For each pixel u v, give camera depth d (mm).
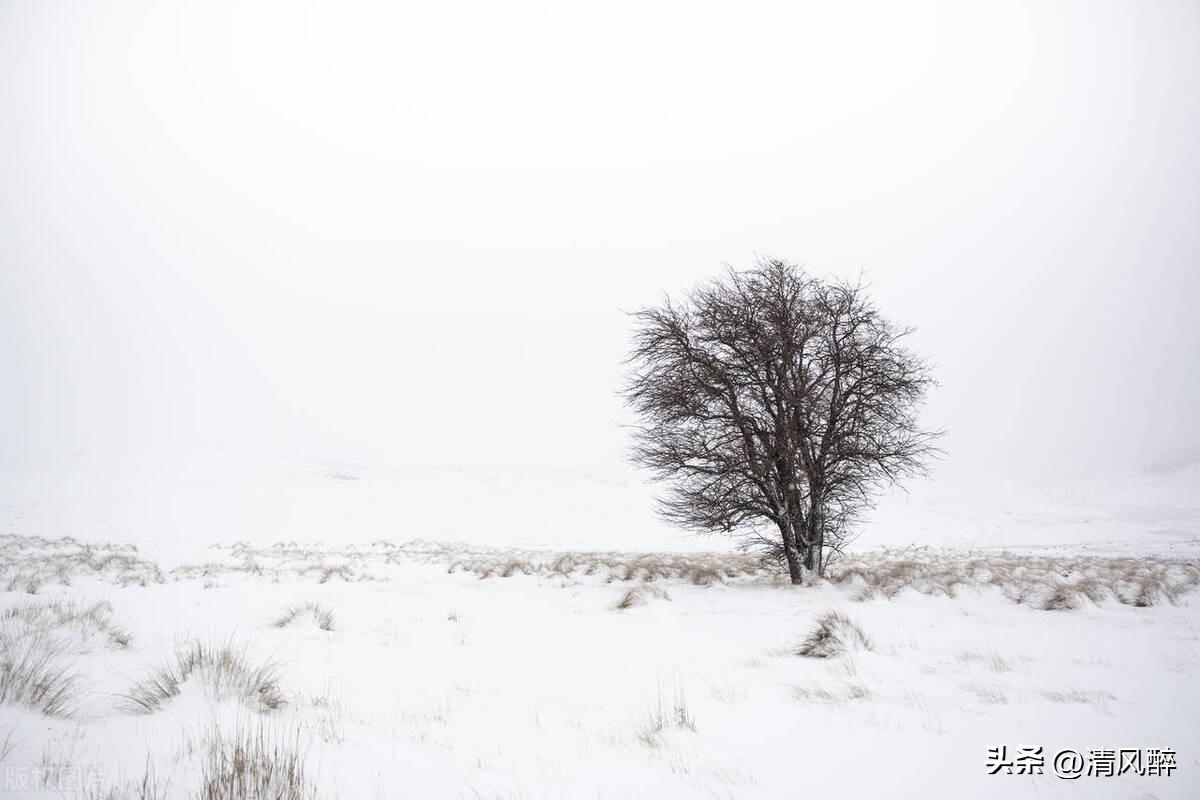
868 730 5152
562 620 10516
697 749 4672
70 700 4594
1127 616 10648
